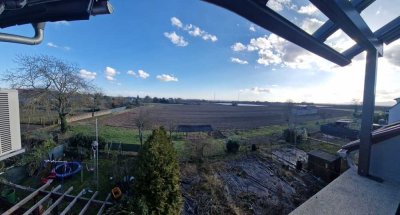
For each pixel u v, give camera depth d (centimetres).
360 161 549
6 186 768
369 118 521
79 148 1281
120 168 994
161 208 551
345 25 303
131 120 2764
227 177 1030
